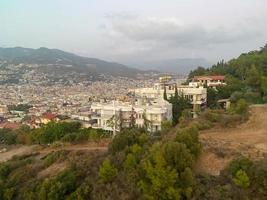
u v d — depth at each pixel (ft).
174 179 114.93
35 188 173.27
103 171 143.33
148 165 123.95
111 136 262.47
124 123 278.26
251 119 189.88
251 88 292.40
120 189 132.67
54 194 155.02
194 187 114.11
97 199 138.82
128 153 151.84
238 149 137.59
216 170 123.65
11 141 346.54
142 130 213.05
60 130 289.74
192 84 338.34
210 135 169.07
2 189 184.34
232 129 179.73
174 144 122.52
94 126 296.92
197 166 127.34
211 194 109.81
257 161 118.83
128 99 358.02
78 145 250.57
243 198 106.73
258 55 378.53
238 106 211.82
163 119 261.65
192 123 199.52
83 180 158.71
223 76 354.13
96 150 209.36
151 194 117.50
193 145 131.23
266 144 144.87
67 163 196.95
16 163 220.64
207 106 299.58
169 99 305.12
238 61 378.12
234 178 111.96
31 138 318.45
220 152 133.59
